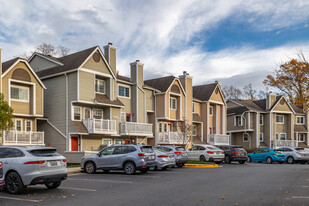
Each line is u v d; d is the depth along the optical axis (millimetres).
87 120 28328
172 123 38906
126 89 34344
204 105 43469
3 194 11172
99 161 18234
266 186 12781
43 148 11750
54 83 29344
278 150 32375
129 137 33875
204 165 24000
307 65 37250
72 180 15008
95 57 29594
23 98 26125
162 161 19578
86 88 28375
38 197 10594
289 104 52781
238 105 53281
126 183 13820
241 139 51875
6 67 25062
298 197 10336
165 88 36625
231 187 12500
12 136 23984
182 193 11102
